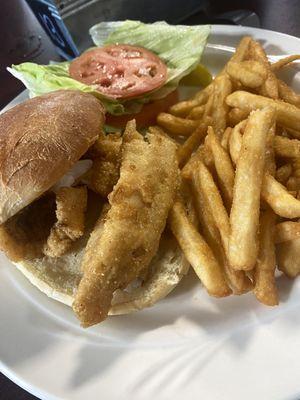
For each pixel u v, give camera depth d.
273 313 0.15
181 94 0.25
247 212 0.15
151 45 0.25
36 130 0.17
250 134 0.16
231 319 0.16
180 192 0.18
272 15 0.28
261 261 0.16
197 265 0.16
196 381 0.14
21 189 0.16
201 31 0.25
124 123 0.23
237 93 0.19
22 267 0.18
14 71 0.25
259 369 0.14
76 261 0.18
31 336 0.17
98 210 0.18
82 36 0.28
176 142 0.21
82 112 0.18
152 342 0.16
